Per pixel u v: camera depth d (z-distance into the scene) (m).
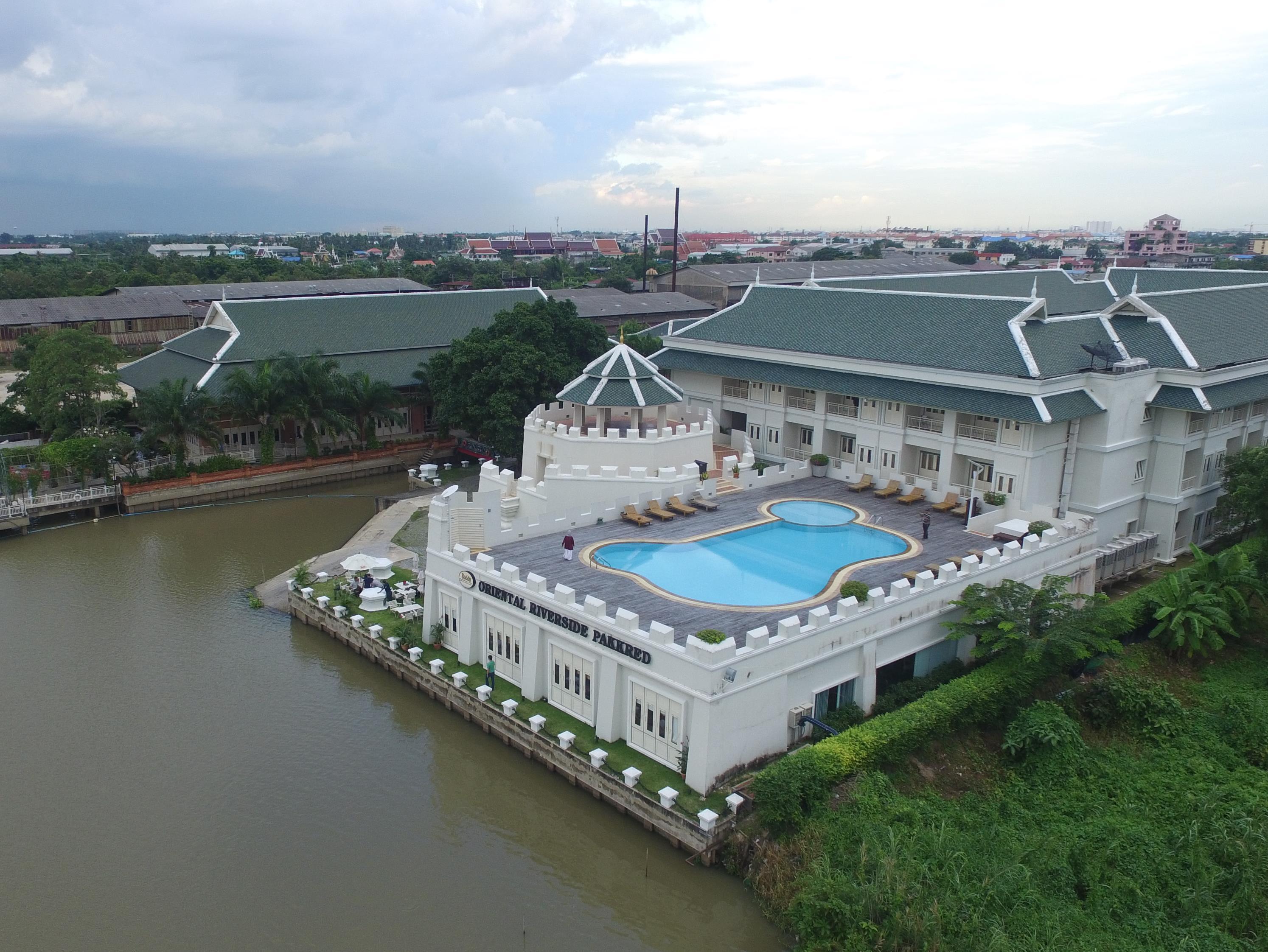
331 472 91.25
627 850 38.84
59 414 85.81
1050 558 54.19
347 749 46.03
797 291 80.75
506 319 90.25
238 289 166.00
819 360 71.75
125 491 80.75
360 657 55.34
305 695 50.94
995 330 63.78
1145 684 47.78
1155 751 44.47
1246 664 52.88
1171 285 94.38
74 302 148.25
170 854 38.00
